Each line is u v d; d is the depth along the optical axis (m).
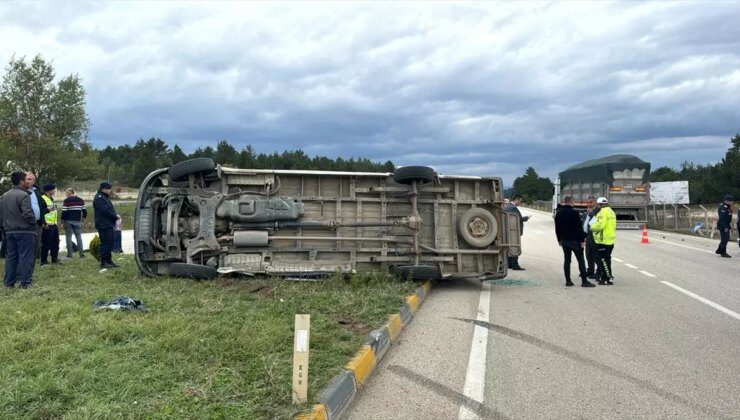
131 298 7.44
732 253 17.95
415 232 10.30
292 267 9.99
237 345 5.48
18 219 9.02
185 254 10.11
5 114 39.62
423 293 9.45
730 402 4.79
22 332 5.83
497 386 5.20
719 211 17.05
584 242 12.28
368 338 6.00
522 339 6.90
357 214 10.49
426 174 10.17
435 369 5.70
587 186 29.47
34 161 40.66
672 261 15.62
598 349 6.44
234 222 10.14
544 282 11.77
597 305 9.12
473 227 10.77
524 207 75.88
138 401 4.11
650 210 32.34
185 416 3.87
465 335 7.08
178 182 10.28
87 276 10.26
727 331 7.32
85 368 4.71
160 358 5.06
